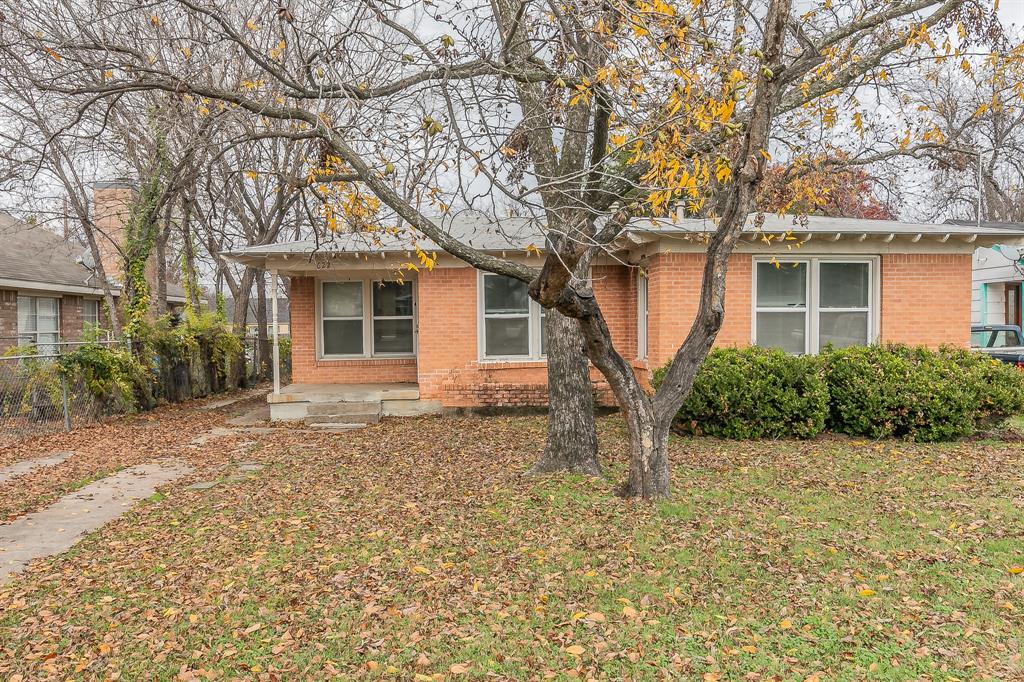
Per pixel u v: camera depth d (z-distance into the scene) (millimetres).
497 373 13484
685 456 8797
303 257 13047
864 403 9906
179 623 4359
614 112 5855
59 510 7047
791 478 7582
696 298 11367
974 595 4492
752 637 4012
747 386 9844
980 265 20016
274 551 5578
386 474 8180
